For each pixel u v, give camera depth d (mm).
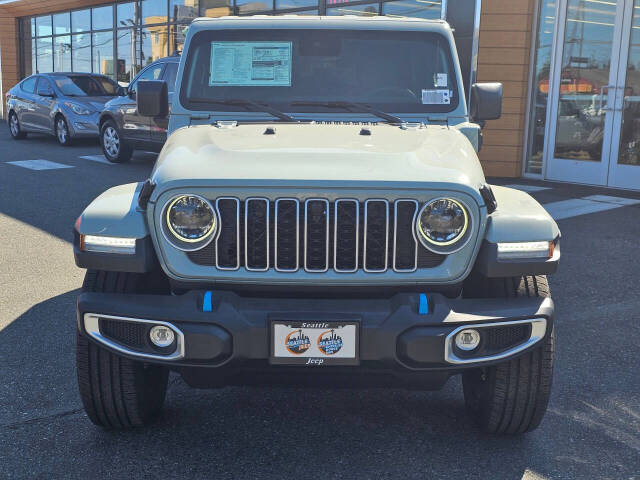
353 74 4289
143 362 3336
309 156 3254
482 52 11922
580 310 5590
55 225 8305
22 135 18125
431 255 3080
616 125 11109
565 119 11656
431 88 4273
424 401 4004
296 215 3002
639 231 8297
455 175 3104
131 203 3248
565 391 4125
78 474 3211
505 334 3146
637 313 5523
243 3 17906
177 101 4246
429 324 2988
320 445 3496
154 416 3764
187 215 3014
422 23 4379
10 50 27031
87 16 24297
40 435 3557
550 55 11688
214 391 4125
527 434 3623
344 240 3049
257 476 3205
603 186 11359
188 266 3064
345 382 3234
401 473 3240
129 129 13125
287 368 3053
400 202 3027
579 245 7617
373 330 2979
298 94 4254
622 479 3213
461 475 3227
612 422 3762
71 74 17312
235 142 3521
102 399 3379
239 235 3023
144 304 3053
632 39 10805
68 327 5078
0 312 5379
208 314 2992
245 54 4301
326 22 4355
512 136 12102
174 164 3227
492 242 3074
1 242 7535
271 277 3053
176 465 3297
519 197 3443
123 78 23188
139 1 22062
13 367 4371
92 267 3141
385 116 4188
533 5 11664
